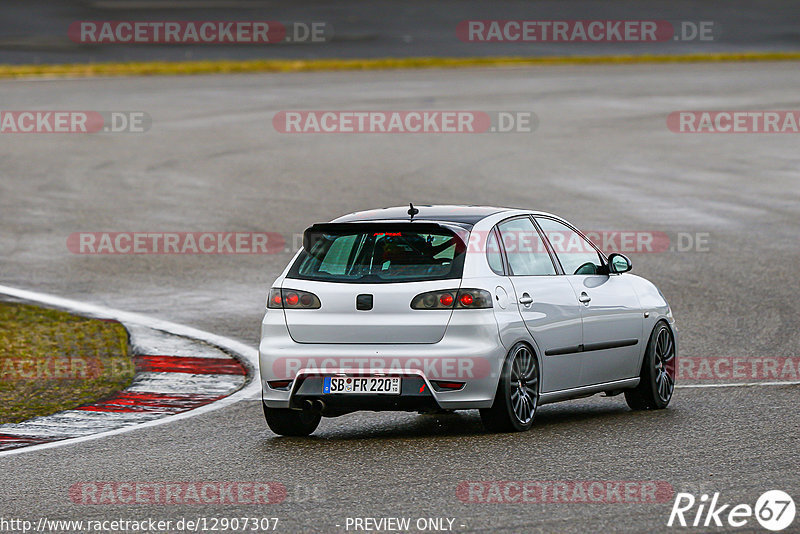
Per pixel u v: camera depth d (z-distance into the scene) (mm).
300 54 171375
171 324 47250
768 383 36688
